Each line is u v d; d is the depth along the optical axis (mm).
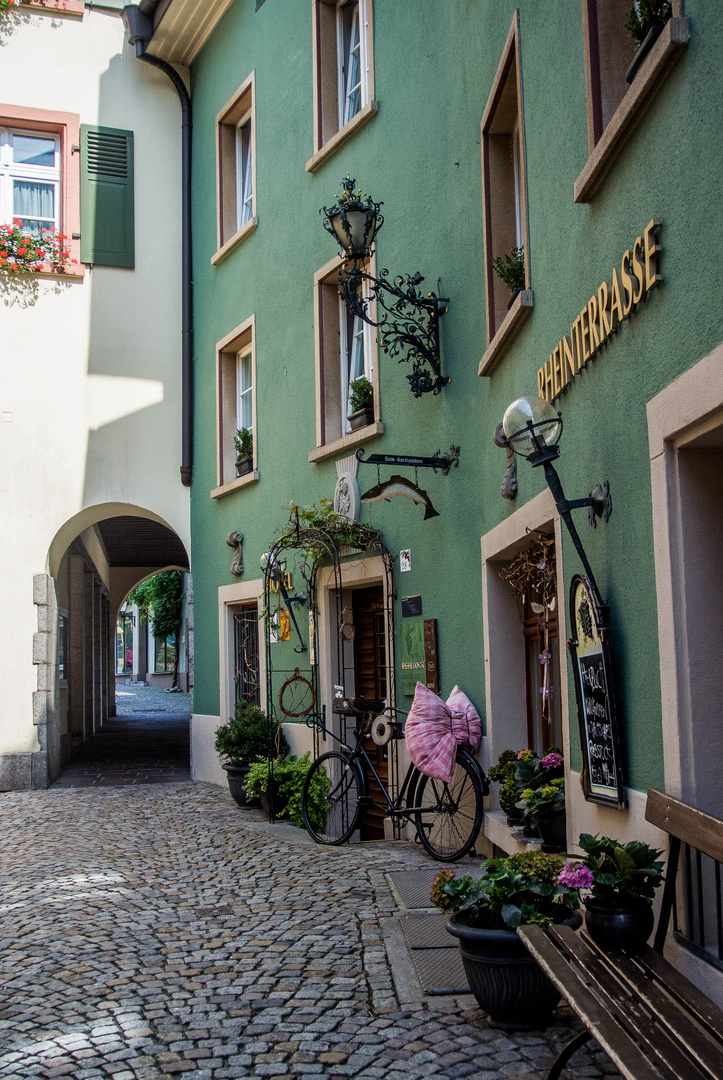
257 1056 3797
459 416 7559
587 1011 2877
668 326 3637
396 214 8898
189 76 14242
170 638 44656
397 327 7820
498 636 6918
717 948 3473
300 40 11117
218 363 12953
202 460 13352
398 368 8781
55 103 13609
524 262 6184
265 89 11938
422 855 7465
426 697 7215
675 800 3469
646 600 3949
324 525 9195
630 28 4012
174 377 13758
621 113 3902
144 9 13398
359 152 9695
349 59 10625
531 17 5535
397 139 8930
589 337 4551
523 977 3836
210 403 13180
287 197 11320
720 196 3168
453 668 7703
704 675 3611
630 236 4016
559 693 6055
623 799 4160
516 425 4539
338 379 10461
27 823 9750
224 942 5371
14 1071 3713
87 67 13820
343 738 9852
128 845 8445
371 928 5465
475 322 7223
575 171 4793
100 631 22453
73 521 13336
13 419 12961
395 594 8797
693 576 3637
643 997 2955
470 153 7281
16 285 13164
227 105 12859
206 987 4629
